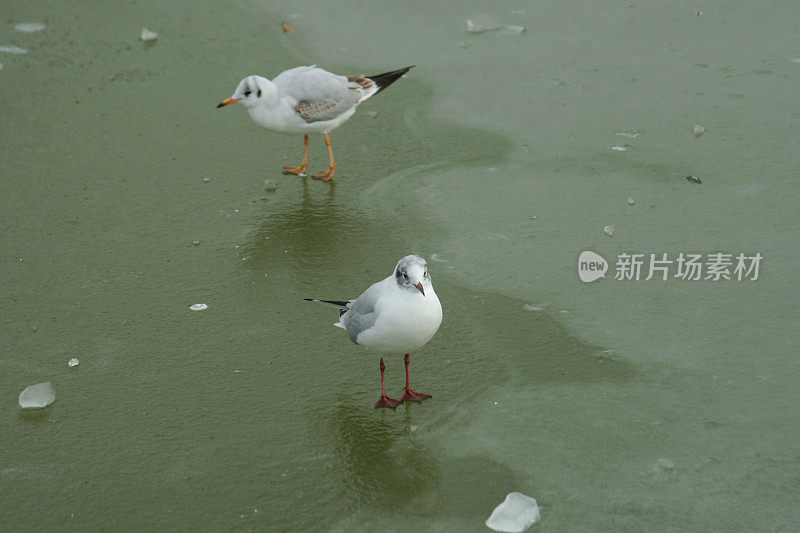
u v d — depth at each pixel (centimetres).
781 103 1387
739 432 758
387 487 710
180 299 969
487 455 741
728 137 1293
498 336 895
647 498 692
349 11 1803
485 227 1098
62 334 912
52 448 759
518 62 1577
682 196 1150
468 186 1194
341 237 1082
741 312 923
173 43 1653
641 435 759
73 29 1698
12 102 1438
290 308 949
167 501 701
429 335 763
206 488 714
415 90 1483
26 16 1738
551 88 1476
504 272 1004
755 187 1160
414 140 1325
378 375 846
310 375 846
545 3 1830
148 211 1150
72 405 810
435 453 745
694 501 687
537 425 774
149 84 1509
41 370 859
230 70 1552
